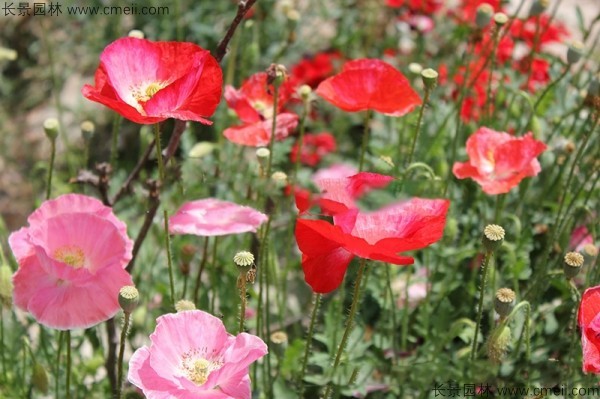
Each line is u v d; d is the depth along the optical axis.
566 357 1.27
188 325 1.08
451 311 1.30
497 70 1.55
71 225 1.12
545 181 1.40
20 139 1.99
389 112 1.23
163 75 1.15
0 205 1.89
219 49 1.21
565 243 1.32
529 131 1.34
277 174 1.22
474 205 1.35
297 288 1.49
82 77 2.07
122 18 1.92
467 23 1.64
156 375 1.06
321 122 1.75
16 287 1.12
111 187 1.48
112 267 1.12
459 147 1.46
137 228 1.44
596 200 1.41
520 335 1.23
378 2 1.87
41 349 1.33
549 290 1.33
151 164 1.70
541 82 1.55
